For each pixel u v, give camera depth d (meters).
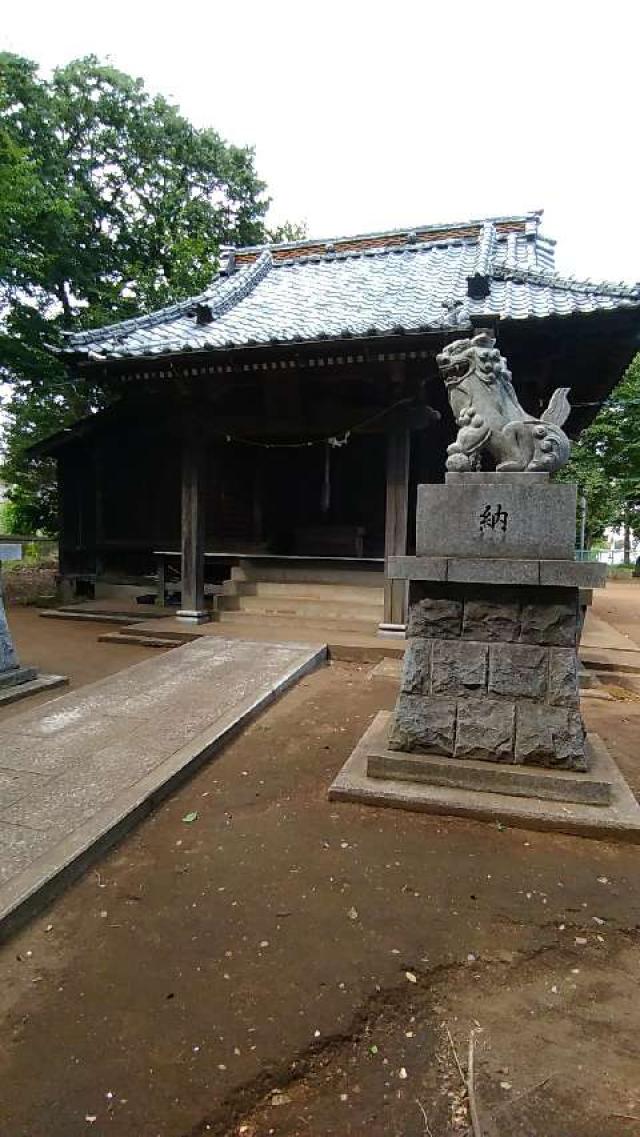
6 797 3.87
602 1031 2.26
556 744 3.94
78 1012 2.32
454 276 12.42
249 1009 2.34
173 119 18.77
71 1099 1.98
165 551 12.68
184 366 9.18
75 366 9.61
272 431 10.27
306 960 2.60
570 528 3.90
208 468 13.98
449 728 4.11
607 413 23.53
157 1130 1.88
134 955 2.62
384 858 3.38
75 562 14.50
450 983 2.50
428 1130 1.89
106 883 3.15
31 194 13.55
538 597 3.96
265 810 3.95
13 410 18.52
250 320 11.27
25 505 20.69
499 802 3.80
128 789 3.99
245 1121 1.92
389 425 9.30
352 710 6.07
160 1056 2.13
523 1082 2.04
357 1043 2.21
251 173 21.03
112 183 18.64
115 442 13.97
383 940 2.73
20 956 2.61
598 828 3.58
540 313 8.23
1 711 6.00
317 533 13.12
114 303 17.86
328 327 9.66
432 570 4.00
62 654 8.73
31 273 14.87
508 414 4.23
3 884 2.91
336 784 4.07
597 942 2.75
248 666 7.36
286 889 3.10
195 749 4.70
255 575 11.80
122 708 5.75
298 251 15.59
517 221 14.24
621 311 7.59
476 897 3.05
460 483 4.11
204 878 3.19
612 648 8.84
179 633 9.41
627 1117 1.92
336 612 10.41
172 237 18.89
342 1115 1.94
